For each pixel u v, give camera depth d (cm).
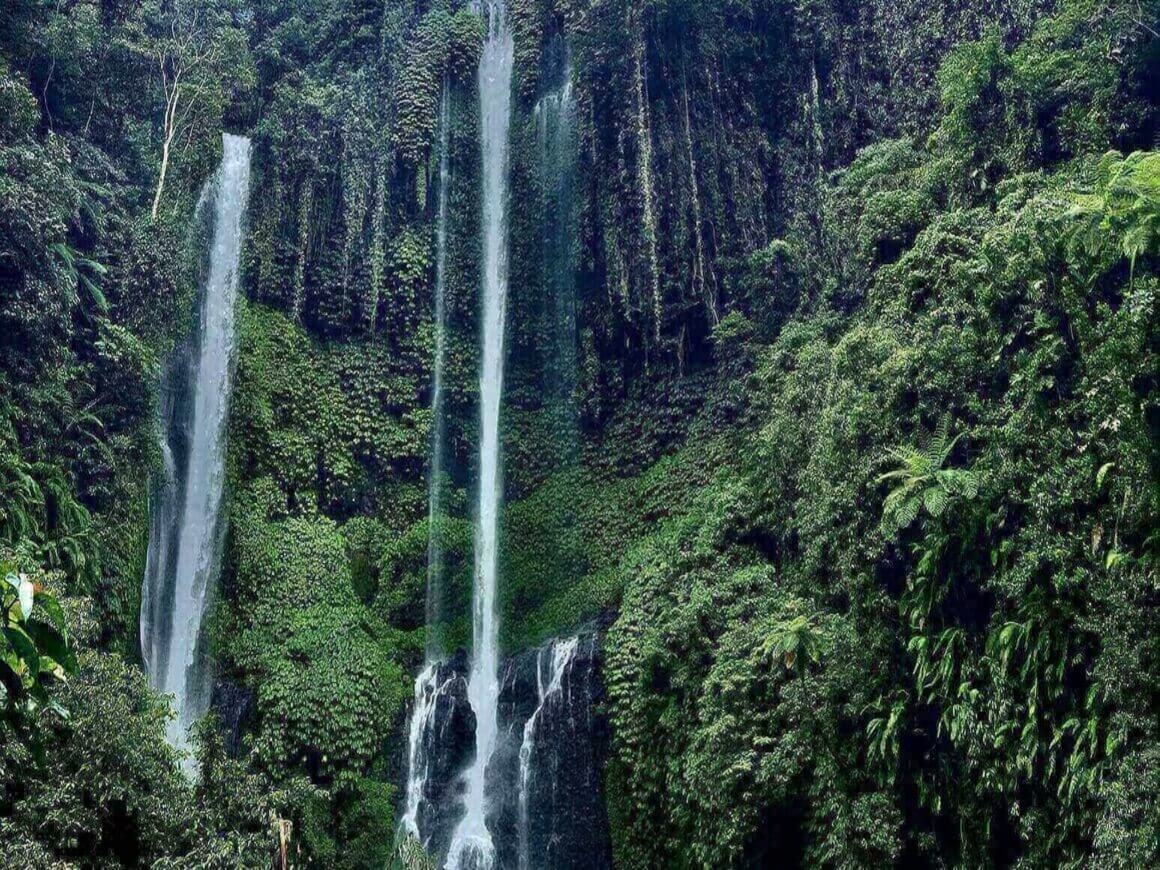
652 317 2248
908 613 1345
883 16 2133
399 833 1914
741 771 1423
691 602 1725
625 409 2303
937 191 1709
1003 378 1319
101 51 2241
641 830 1744
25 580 526
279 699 1930
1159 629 1045
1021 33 1816
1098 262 1212
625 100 2352
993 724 1184
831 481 1528
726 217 2239
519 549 2316
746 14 2319
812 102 2200
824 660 1434
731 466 2011
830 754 1366
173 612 2062
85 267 1980
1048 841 1109
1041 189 1483
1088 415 1178
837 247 1934
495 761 2052
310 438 2348
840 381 1577
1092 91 1507
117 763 1152
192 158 2350
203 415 2230
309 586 2144
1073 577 1130
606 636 1930
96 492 1803
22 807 1052
